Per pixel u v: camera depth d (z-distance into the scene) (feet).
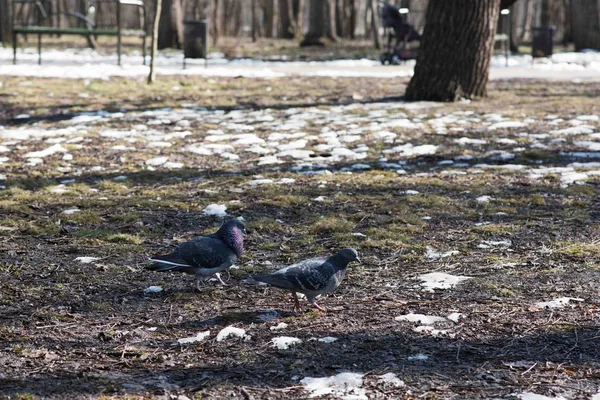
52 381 17.38
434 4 62.03
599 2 129.70
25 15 178.81
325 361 18.44
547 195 34.45
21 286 23.90
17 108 58.75
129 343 19.72
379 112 56.80
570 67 98.02
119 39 87.76
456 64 62.28
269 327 20.70
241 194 34.76
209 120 54.24
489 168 39.73
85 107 59.52
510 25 133.18
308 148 44.93
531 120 52.95
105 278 24.73
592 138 46.85
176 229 30.01
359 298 22.94
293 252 27.30
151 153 43.68
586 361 18.39
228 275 25.04
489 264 25.81
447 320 20.99
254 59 111.65
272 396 16.60
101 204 33.04
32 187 36.29
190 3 219.41
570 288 23.39
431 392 16.74
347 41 169.27
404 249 27.45
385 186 36.01
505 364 18.22
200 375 17.72
